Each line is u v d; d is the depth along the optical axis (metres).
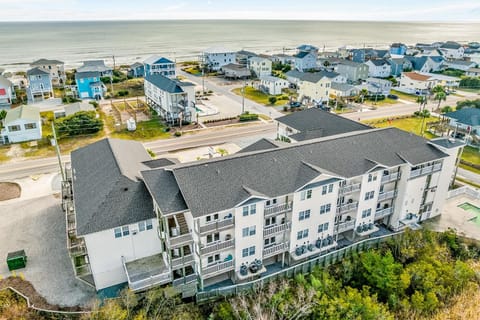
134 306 26.66
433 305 27.33
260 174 29.50
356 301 26.27
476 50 168.75
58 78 106.38
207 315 27.50
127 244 28.62
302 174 30.20
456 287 29.12
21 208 40.50
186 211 26.08
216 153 56.38
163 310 26.80
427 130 68.12
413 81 103.62
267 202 29.14
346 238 36.41
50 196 43.31
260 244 29.50
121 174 30.23
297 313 25.75
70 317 26.22
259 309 25.30
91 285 29.34
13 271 30.45
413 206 37.56
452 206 42.47
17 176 48.56
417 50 177.75
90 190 30.70
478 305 27.72
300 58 134.00
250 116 74.88
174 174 27.91
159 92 74.50
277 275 30.22
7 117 62.72
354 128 44.12
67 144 60.44
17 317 25.88
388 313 25.67
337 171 31.89
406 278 28.70
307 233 31.91
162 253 29.89
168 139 63.41
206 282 30.23
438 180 38.12
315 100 87.44
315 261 31.80
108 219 27.27
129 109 81.50
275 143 37.53
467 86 110.81
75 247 28.67
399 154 35.38
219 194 26.84
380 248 34.81
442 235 35.88
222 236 28.44
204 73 131.50
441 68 138.75
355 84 110.12
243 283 29.17
